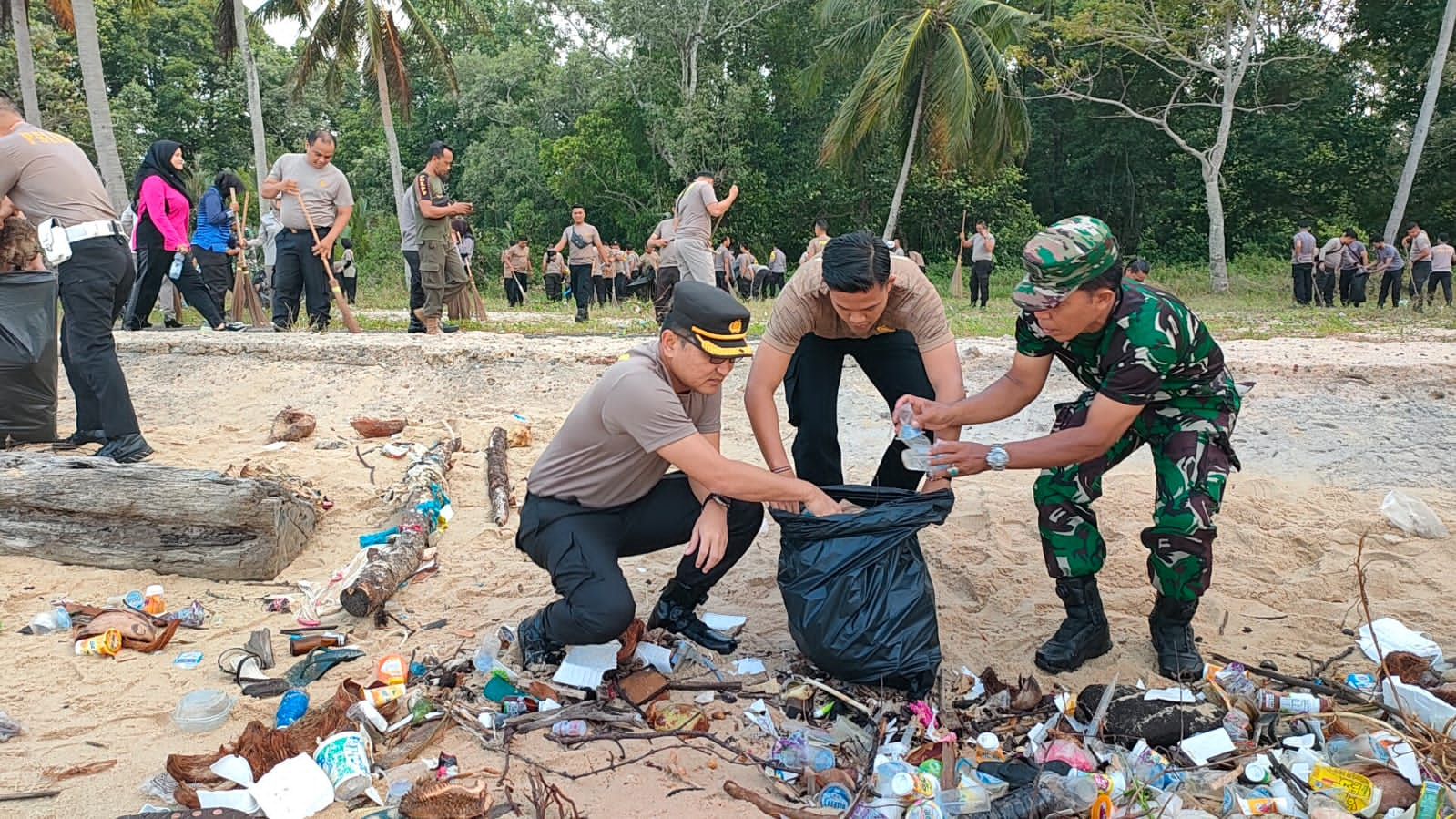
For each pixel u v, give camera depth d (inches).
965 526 204.2
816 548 129.2
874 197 1346.0
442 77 1116.5
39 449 238.4
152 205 397.1
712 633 151.2
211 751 120.3
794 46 1315.2
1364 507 208.7
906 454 138.9
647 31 1251.2
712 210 433.4
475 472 235.9
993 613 163.5
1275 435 255.6
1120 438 140.7
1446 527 195.9
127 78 1581.0
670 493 142.4
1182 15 980.6
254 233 920.3
